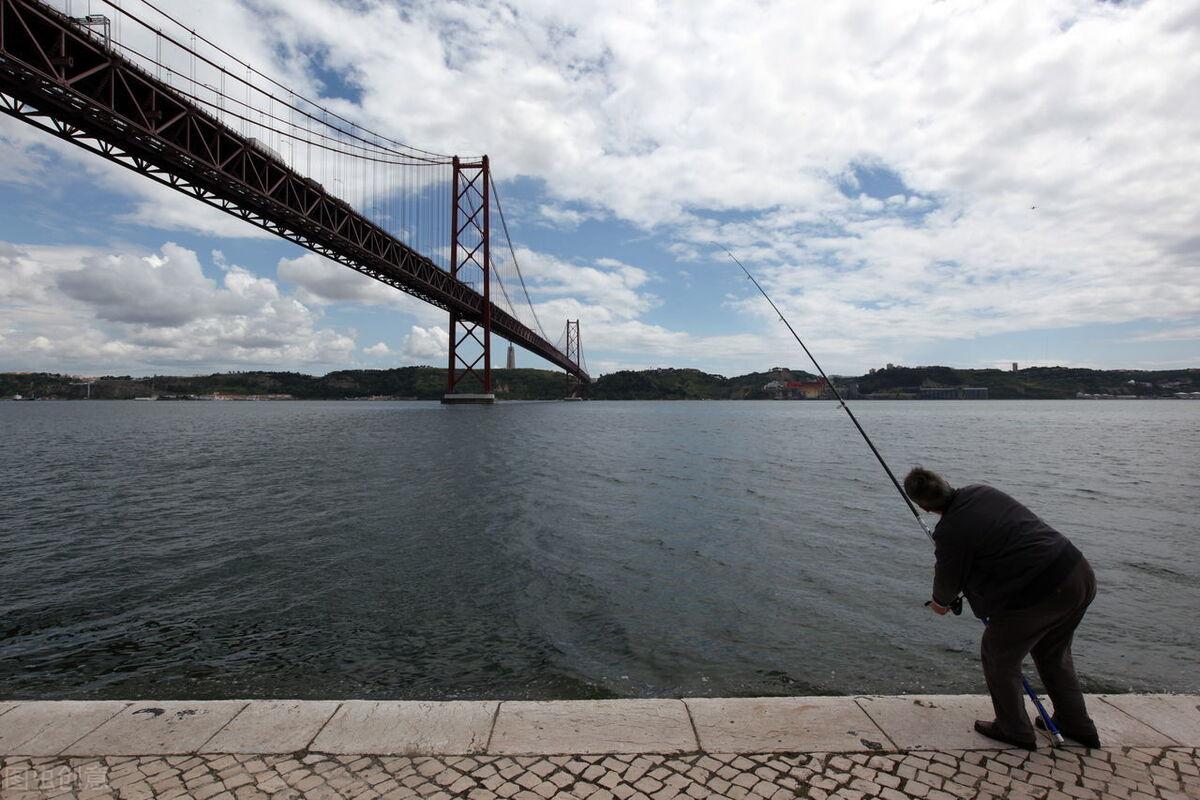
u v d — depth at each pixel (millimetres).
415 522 9320
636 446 25406
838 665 4242
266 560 7145
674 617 5223
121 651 4473
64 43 21656
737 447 25219
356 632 4859
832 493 12523
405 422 46906
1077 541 8227
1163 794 2291
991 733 2688
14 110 21719
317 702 2990
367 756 2547
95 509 10656
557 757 2543
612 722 2822
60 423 50156
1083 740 2631
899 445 27172
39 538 8414
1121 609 5438
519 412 68875
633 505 10961
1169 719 2846
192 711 2896
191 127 27688
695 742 2656
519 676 4031
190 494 12352
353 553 7449
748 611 5379
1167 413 81188
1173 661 4305
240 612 5355
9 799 2215
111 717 2832
